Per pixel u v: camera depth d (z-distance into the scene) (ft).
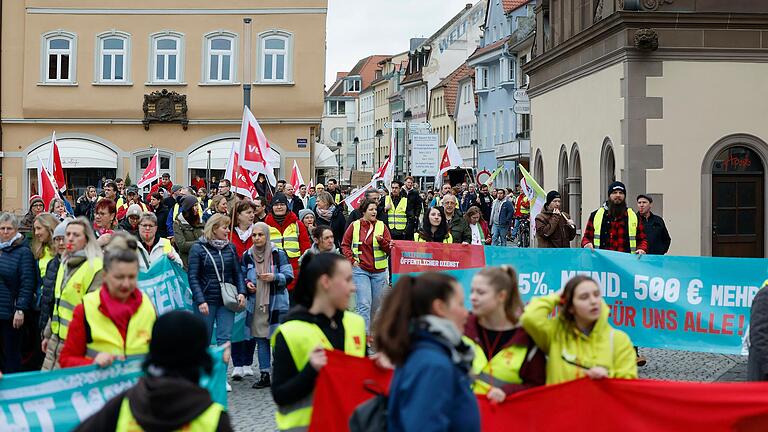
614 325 44.78
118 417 15.98
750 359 27.14
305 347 21.63
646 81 77.46
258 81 152.05
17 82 152.87
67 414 23.98
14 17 152.97
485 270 22.89
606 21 80.12
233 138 153.07
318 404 21.45
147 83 152.66
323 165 175.01
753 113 77.87
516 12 239.91
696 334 43.80
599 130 85.30
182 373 15.92
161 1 152.35
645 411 23.22
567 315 23.47
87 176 154.30
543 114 107.04
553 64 100.73
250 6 152.15
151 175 113.80
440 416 15.61
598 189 86.02
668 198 77.66
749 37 77.56
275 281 41.70
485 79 260.83
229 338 41.50
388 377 21.66
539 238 53.88
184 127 152.76
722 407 23.18
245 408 37.63
